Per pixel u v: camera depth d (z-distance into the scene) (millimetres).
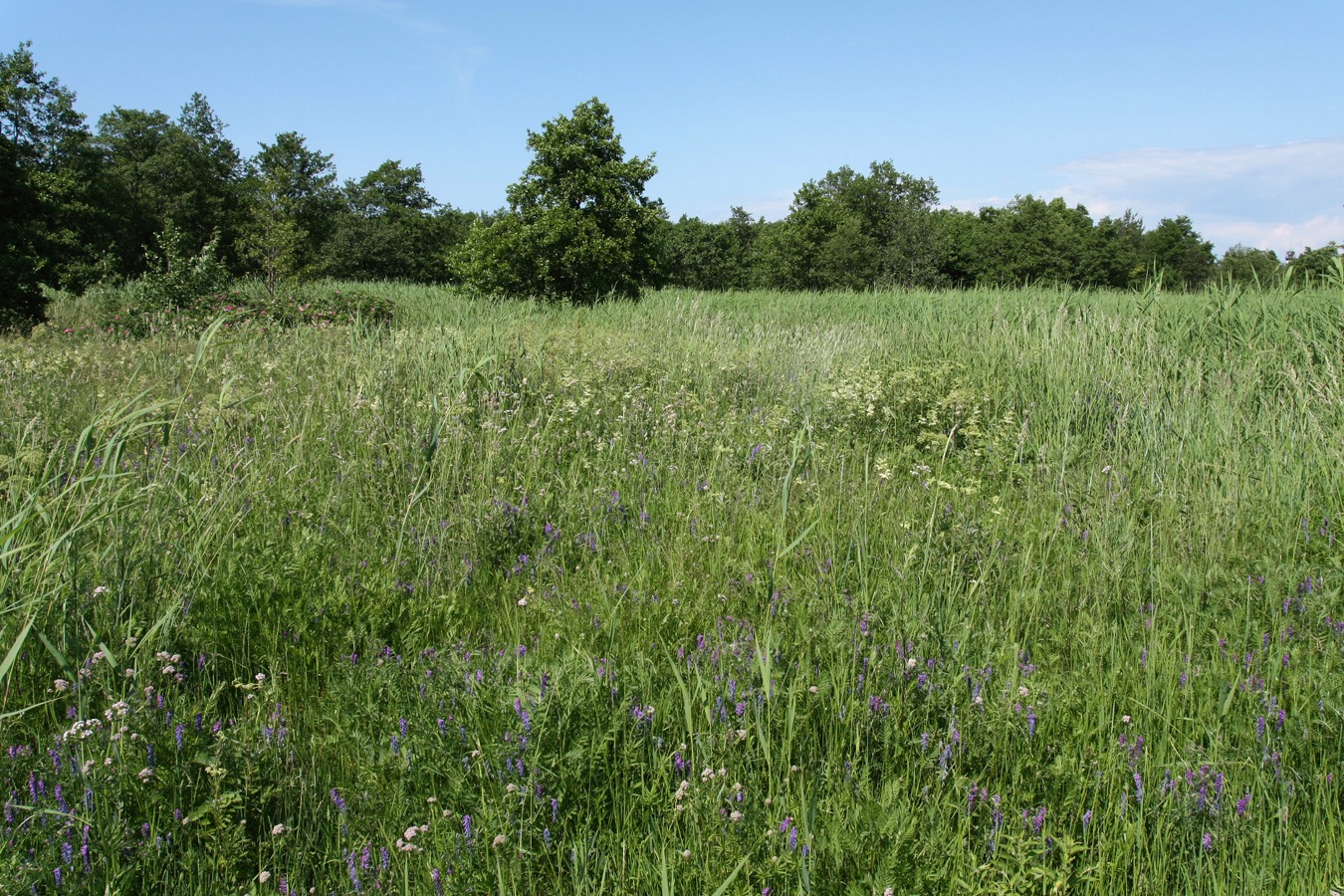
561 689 2650
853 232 55656
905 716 2836
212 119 60469
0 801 2299
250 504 4508
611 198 26078
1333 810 2529
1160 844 2326
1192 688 3127
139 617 3232
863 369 8258
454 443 5762
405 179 80750
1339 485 5168
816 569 4129
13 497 3604
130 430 3822
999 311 10484
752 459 6203
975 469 6449
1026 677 3053
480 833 2250
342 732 2746
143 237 49500
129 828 2197
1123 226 102625
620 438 6496
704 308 17703
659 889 2139
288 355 8461
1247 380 6934
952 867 2207
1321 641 3416
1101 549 4316
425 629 3564
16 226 23703
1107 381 7293
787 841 2229
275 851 2232
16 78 37562
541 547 4594
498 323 13898
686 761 2580
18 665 2963
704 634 3430
